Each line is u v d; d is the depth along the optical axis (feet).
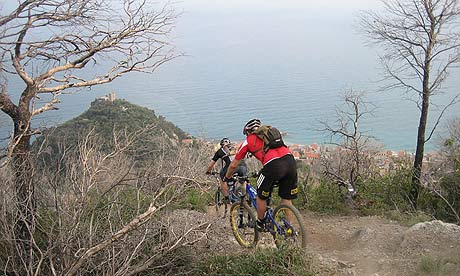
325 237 25.73
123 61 22.63
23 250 16.72
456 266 18.58
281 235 19.43
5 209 16.74
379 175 39.19
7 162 17.22
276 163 18.83
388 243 22.30
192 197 29.37
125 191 20.34
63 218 16.84
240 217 21.95
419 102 50.39
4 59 19.21
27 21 19.52
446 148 42.42
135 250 16.70
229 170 20.36
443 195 36.14
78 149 18.74
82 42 21.70
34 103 19.76
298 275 17.20
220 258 18.81
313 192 33.35
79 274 16.42
